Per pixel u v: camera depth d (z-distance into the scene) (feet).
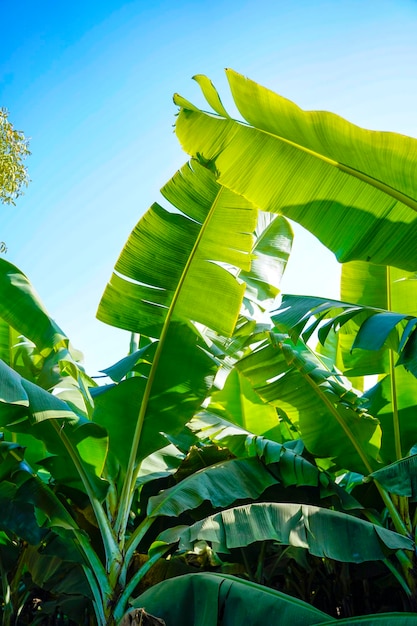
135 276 13.92
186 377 14.02
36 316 13.84
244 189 11.99
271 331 16.12
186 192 13.71
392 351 15.69
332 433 15.21
